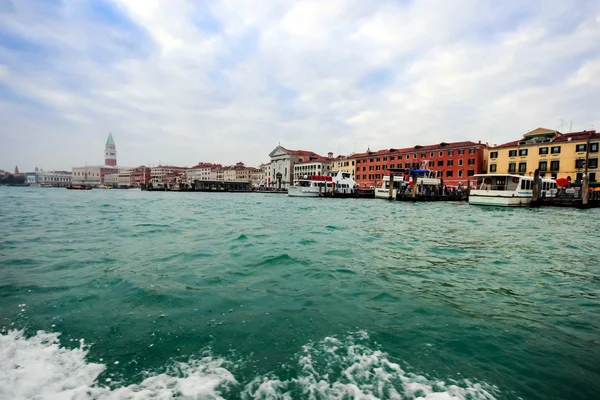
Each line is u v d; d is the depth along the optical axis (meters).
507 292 6.41
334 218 21.27
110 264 8.19
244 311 5.18
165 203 38.66
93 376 3.35
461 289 6.55
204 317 4.93
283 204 38.72
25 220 18.50
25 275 7.14
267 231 14.39
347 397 3.07
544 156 50.16
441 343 4.21
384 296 6.01
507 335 4.50
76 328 4.50
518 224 18.41
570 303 5.83
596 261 9.22
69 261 8.50
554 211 28.66
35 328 4.48
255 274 7.34
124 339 4.19
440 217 22.39
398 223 18.41
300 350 3.96
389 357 3.83
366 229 15.63
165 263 8.33
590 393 3.26
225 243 11.21
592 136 45.78
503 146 54.97
